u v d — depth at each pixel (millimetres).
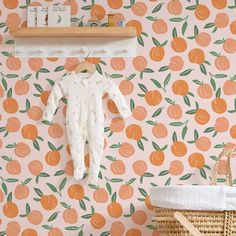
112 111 2748
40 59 2779
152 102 2748
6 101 2768
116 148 2732
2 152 2744
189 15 2785
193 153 2725
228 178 2514
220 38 2773
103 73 2762
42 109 2760
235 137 2730
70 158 2729
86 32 2660
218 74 2758
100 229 2699
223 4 2787
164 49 2770
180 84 2754
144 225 2695
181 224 2184
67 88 2734
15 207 2721
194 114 2742
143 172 2719
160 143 2730
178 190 2164
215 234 2178
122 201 2709
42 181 2727
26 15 2805
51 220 2709
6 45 2795
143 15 2787
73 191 2717
